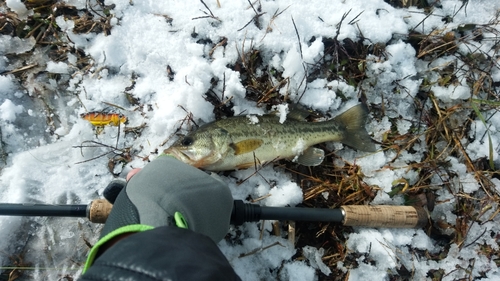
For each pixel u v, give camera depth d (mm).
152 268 223
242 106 608
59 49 604
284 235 596
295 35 616
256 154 565
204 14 607
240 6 611
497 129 635
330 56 630
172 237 263
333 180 620
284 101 612
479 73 636
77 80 600
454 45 640
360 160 617
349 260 593
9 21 602
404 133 630
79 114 593
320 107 620
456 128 630
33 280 558
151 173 406
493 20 648
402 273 596
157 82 597
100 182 582
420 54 639
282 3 620
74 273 563
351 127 603
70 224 575
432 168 615
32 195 568
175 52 599
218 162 553
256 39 610
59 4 600
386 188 604
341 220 549
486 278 604
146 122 593
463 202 617
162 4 609
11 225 560
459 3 651
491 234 614
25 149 584
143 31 602
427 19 648
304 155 590
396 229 592
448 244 613
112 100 600
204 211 409
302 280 583
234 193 590
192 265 236
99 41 599
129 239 251
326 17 630
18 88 599
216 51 607
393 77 633
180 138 555
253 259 583
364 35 630
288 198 585
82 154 583
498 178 626
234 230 586
